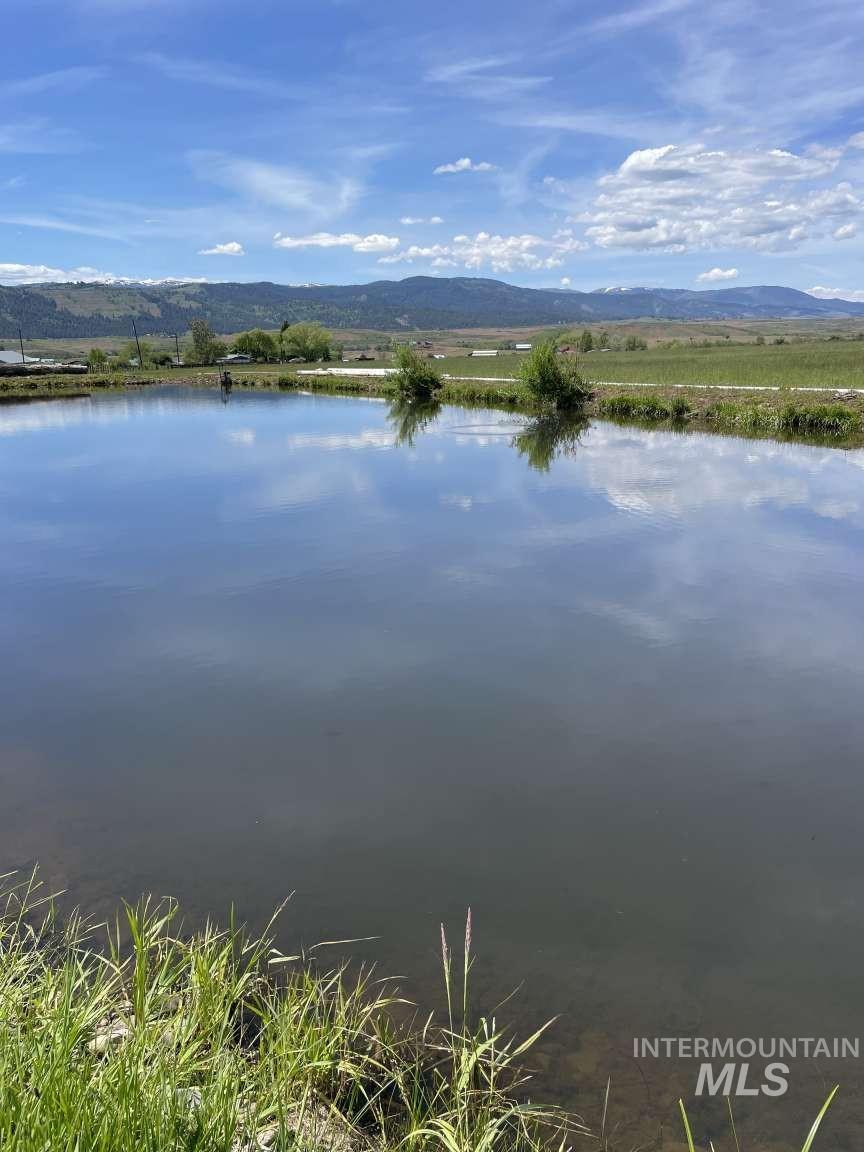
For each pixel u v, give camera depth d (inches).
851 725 237.6
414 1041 125.1
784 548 425.4
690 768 216.1
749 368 1557.6
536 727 241.0
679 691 262.7
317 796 207.0
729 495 558.9
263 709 258.4
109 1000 122.6
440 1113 109.9
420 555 436.1
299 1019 119.2
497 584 381.4
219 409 1430.9
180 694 271.6
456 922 157.5
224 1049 107.5
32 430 1143.0
